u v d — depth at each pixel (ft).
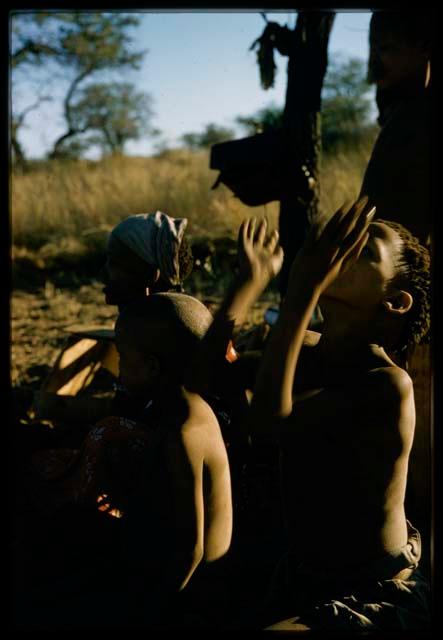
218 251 27.20
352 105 52.65
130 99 78.54
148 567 6.49
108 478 7.16
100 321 22.31
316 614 6.17
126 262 9.12
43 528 7.30
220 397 7.56
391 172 9.62
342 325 6.25
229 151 13.78
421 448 9.47
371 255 6.10
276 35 14.29
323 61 14.34
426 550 8.61
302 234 14.20
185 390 6.54
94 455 7.19
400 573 6.43
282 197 14.02
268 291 23.35
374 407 6.12
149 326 6.63
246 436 7.72
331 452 6.26
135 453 7.20
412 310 6.33
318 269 5.47
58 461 8.05
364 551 6.35
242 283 5.88
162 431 6.46
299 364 6.49
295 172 13.73
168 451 6.31
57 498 7.50
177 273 9.18
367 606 6.17
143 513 6.48
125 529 6.60
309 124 14.26
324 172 31.45
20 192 36.01
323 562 6.44
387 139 9.72
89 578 7.20
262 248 6.00
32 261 29.30
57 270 28.81
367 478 6.26
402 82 9.51
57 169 43.98
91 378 13.12
